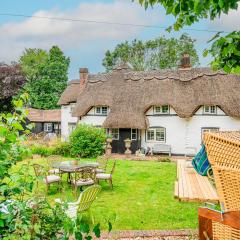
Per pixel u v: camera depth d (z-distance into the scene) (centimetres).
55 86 6109
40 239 336
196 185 1169
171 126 2986
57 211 363
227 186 265
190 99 2933
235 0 348
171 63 5834
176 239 637
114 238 646
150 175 1594
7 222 311
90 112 3253
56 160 1561
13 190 319
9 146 311
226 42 426
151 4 423
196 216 851
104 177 1271
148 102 3008
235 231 276
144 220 834
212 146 274
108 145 2831
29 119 4553
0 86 3828
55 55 6669
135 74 3350
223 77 3003
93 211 930
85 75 3819
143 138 3053
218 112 2898
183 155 2939
